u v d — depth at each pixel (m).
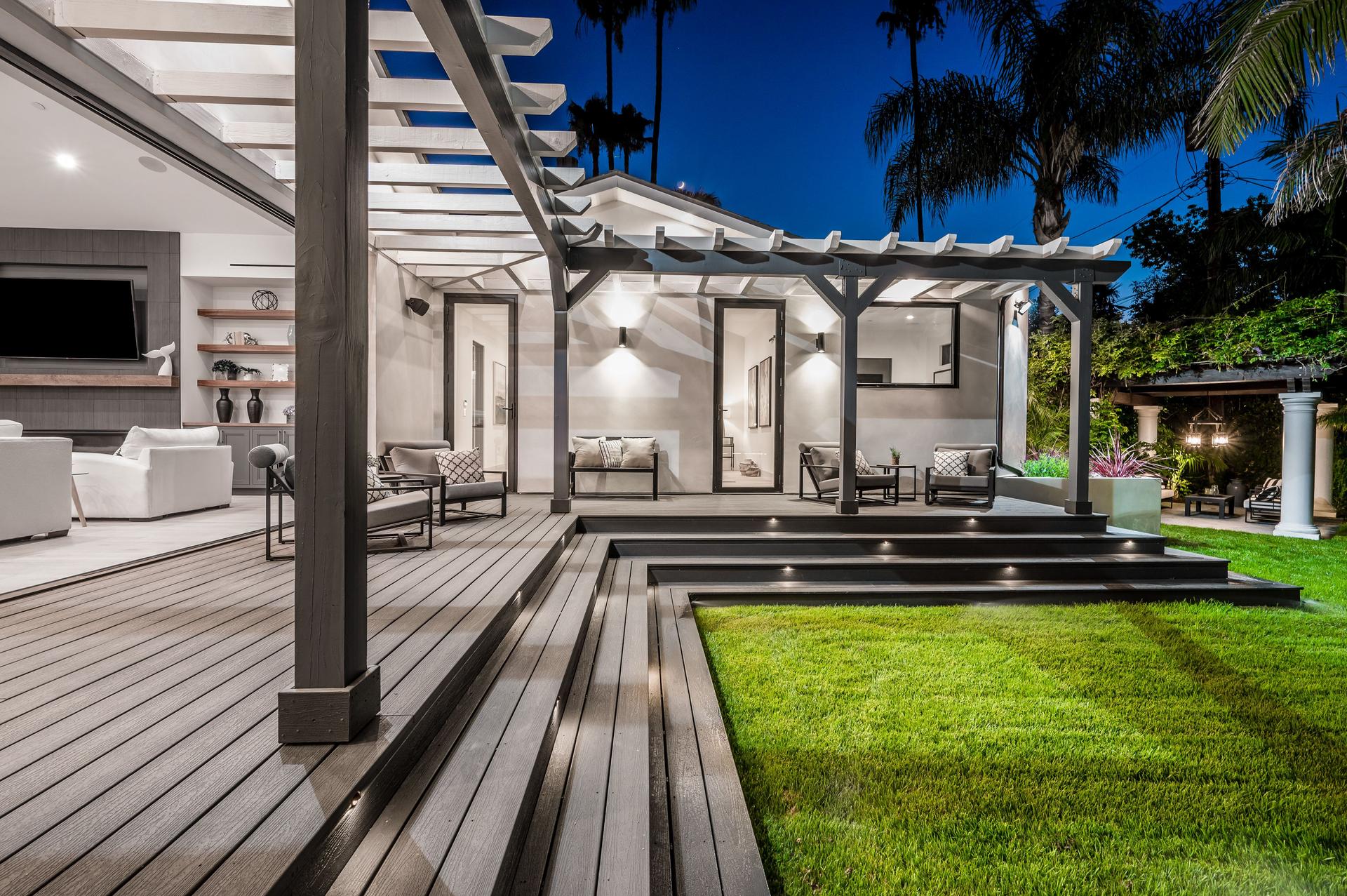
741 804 2.13
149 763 1.50
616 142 17.89
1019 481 7.68
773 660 3.78
